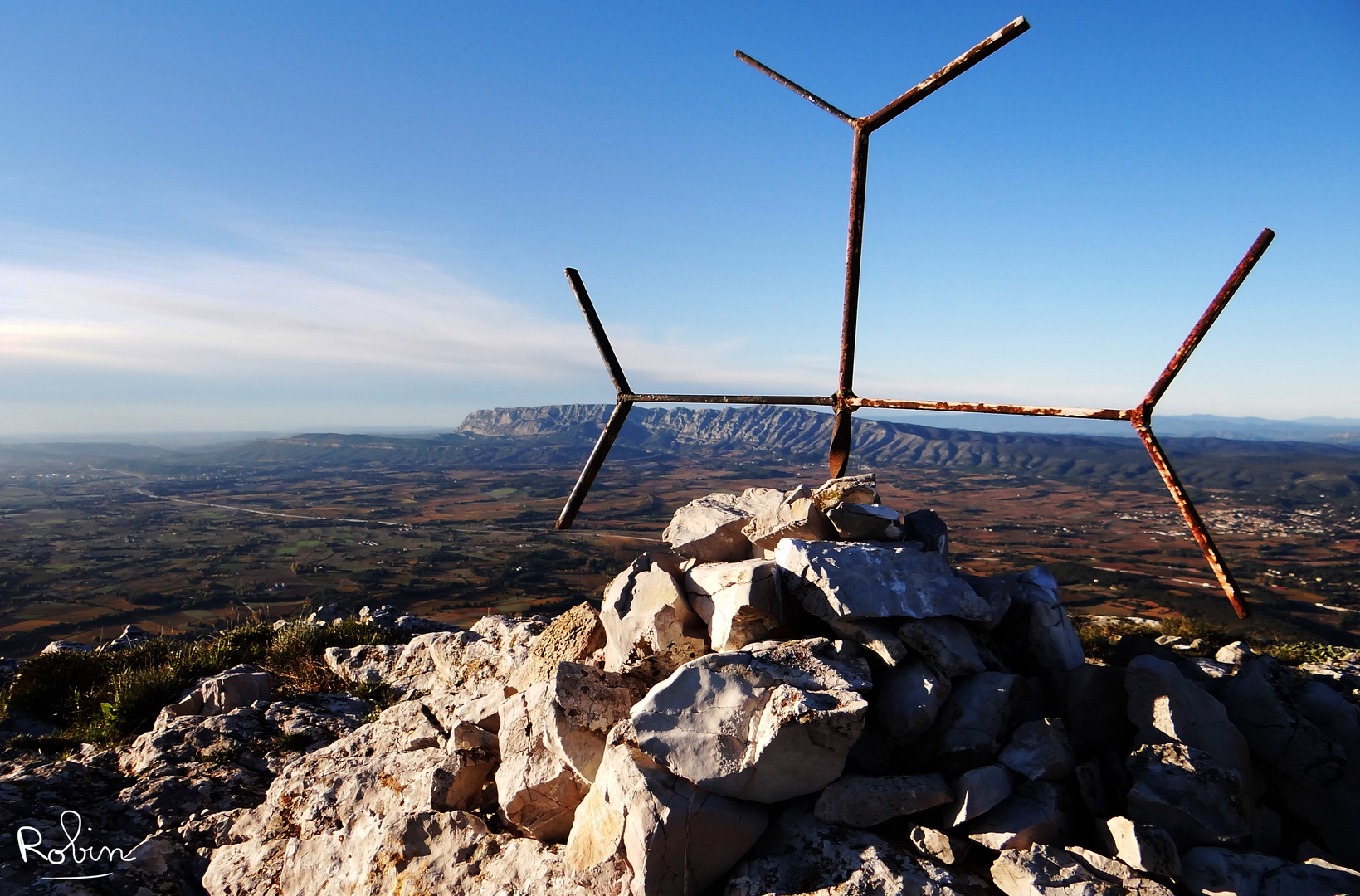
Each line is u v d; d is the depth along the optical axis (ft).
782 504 17.72
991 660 14.35
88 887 16.55
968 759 12.67
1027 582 16.12
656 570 16.58
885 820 11.88
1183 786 11.62
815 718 11.58
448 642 29.48
